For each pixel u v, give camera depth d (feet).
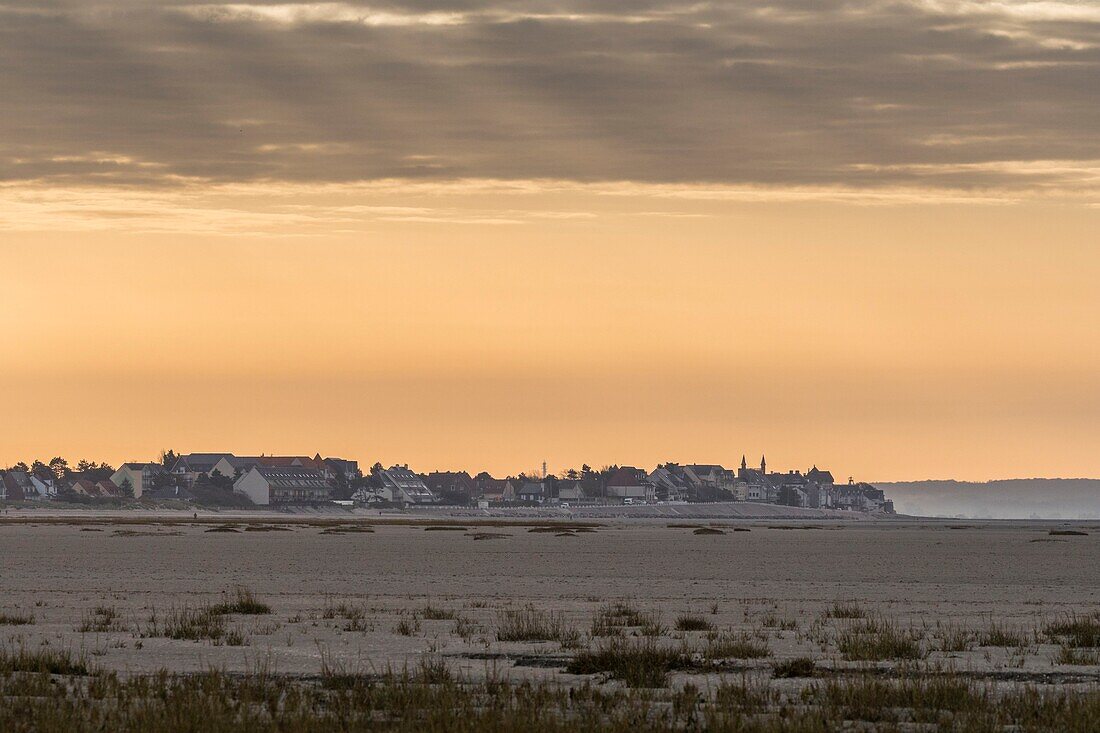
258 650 360.48
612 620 454.40
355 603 540.93
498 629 414.21
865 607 545.85
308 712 246.88
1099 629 412.77
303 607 517.55
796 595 622.95
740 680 305.94
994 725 241.55
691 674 317.83
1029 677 314.35
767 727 236.02
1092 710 246.88
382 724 241.35
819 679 307.58
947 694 268.62
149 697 264.93
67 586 650.43
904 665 318.04
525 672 320.29
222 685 279.28
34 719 243.81
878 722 250.16
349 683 295.69
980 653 358.84
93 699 266.98
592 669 321.73
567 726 232.12
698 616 487.61
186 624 415.03
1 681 290.56
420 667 317.83
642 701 259.60
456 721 232.94
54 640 383.65
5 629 416.26
